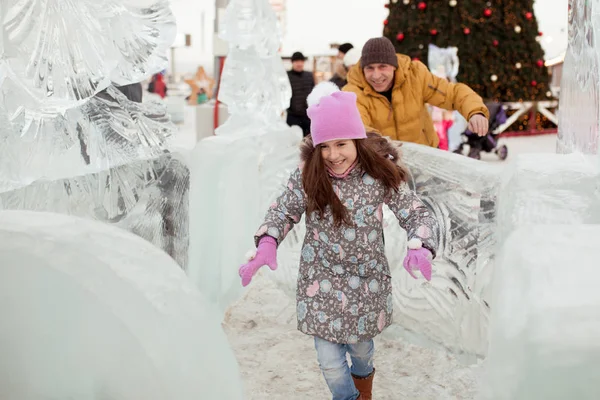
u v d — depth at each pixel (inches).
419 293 114.3
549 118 560.7
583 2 93.4
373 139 86.3
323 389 101.0
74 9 86.2
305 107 319.9
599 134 80.5
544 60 524.7
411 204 85.0
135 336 47.6
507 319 46.9
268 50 160.9
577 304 44.6
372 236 85.7
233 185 131.7
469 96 130.9
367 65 130.1
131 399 47.9
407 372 105.8
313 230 87.2
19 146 78.7
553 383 42.4
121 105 97.7
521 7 494.0
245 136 140.9
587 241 53.9
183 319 50.0
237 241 136.2
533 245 53.9
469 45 465.4
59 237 51.1
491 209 101.8
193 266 120.7
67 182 82.7
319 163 84.0
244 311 136.1
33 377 49.5
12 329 49.3
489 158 404.5
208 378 49.5
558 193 75.1
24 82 79.3
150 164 102.4
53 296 48.6
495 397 45.9
